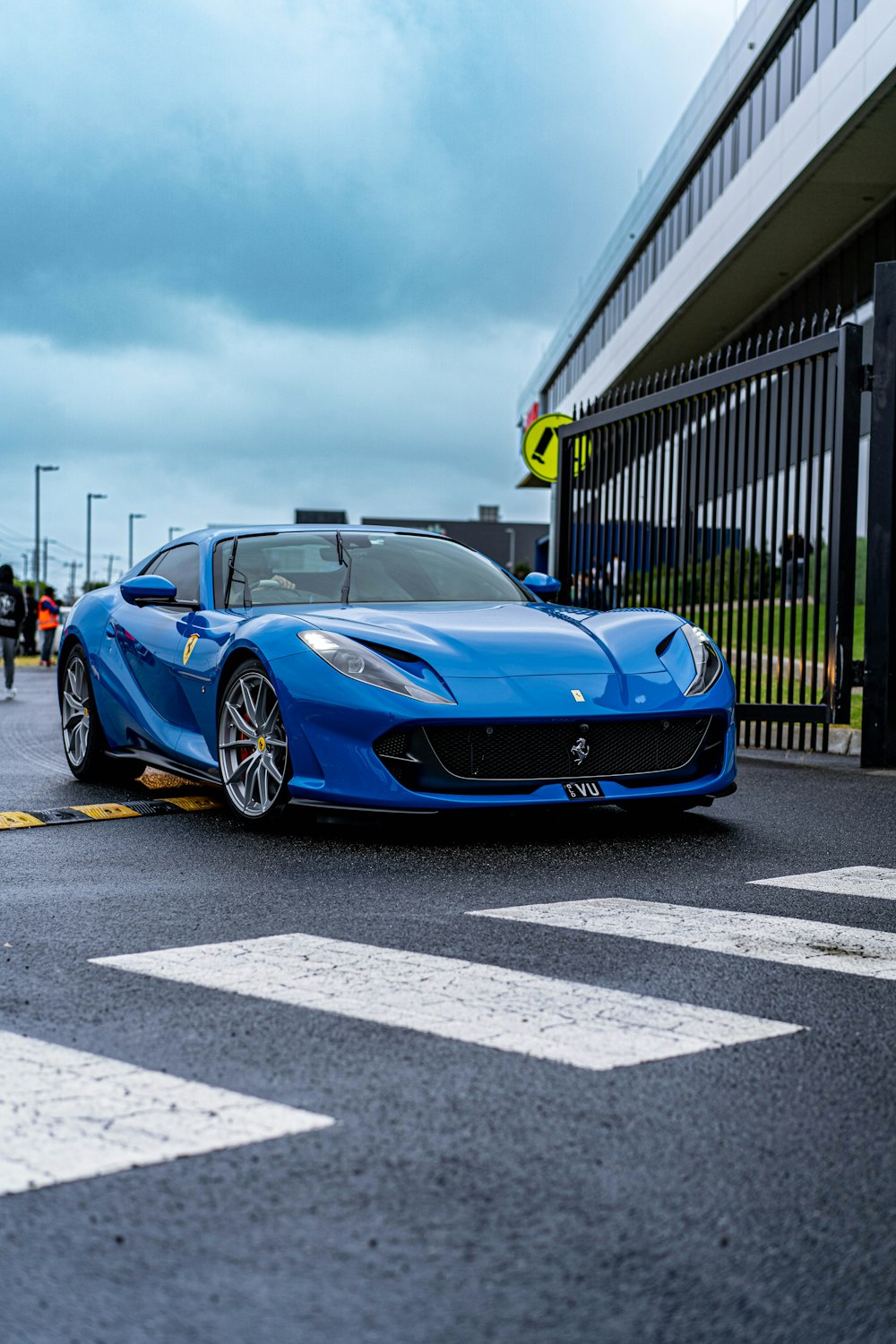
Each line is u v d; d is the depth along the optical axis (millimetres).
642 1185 1829
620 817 5078
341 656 4461
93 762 6195
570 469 9891
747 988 2779
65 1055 2342
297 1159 1906
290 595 5301
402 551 5734
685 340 34125
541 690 4391
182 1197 1785
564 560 9906
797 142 22609
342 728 4371
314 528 5898
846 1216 1741
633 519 8953
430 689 4328
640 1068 2287
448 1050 2369
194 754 5188
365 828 4812
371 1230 1692
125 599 5574
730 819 5082
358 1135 1990
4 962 2990
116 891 3787
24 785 6180
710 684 4688
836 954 3062
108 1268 1603
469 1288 1551
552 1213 1741
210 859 4254
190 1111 2080
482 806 4254
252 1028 2494
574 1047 2391
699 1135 2002
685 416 8367
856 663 7266
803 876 3998
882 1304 1523
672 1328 1469
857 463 7082
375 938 3199
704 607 8141
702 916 3449
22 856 4344
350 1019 2547
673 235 34531
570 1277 1577
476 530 97188
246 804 4828
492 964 2953
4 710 11695
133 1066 2283
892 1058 2355
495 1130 2014
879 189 23156
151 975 2865
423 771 4289
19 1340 1452
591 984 2799
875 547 6902
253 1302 1524
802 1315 1497
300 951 3074
